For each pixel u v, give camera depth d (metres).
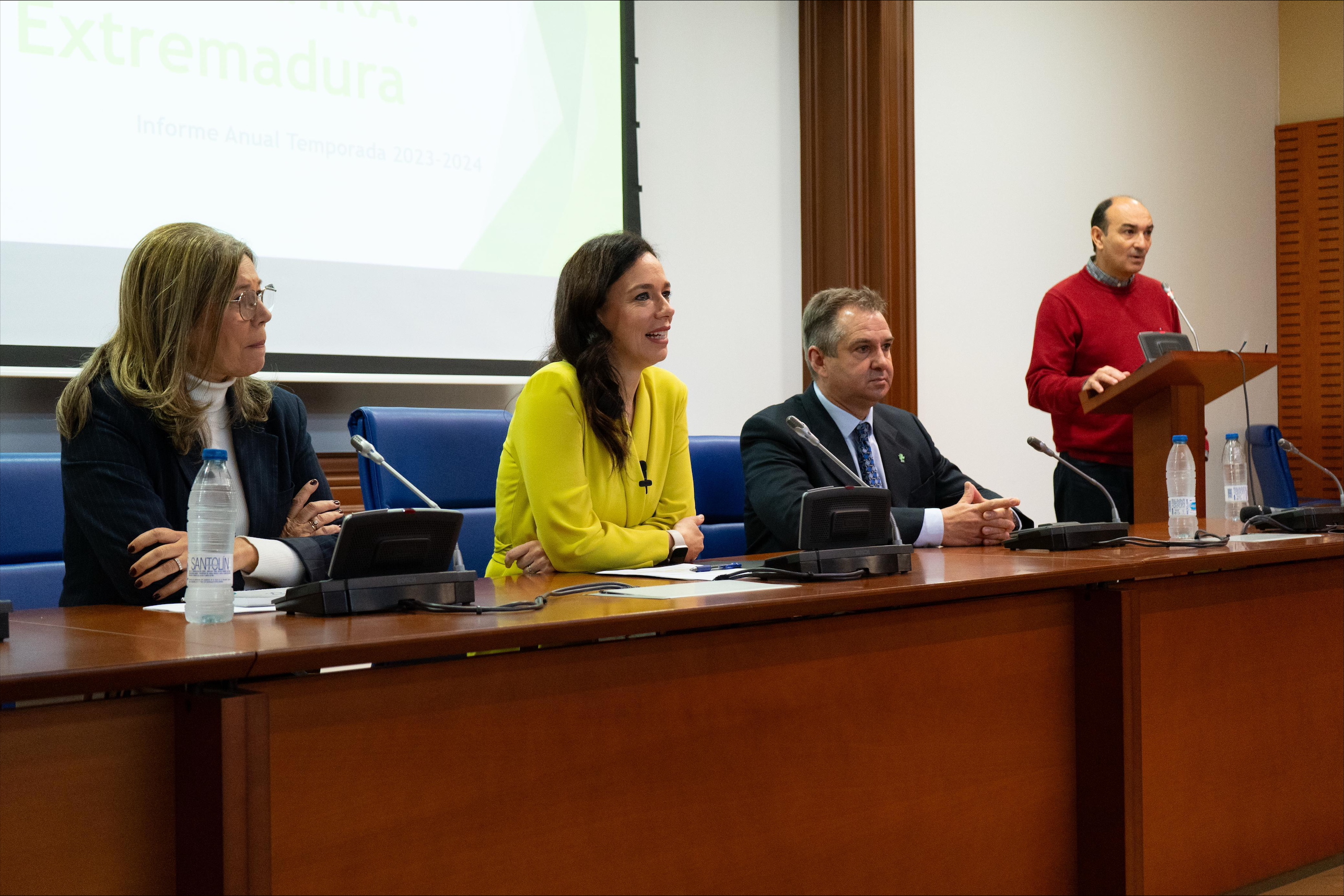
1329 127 6.02
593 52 3.71
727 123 4.07
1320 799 2.06
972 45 4.76
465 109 3.46
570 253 3.66
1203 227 5.80
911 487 2.58
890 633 1.49
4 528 2.01
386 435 2.20
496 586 1.57
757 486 2.38
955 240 4.70
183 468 1.61
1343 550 2.03
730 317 4.08
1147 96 5.50
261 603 1.38
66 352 2.81
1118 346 3.37
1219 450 5.95
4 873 0.90
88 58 2.85
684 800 1.28
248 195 3.08
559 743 1.18
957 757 1.56
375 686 1.06
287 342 3.13
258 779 0.96
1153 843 1.75
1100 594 1.69
